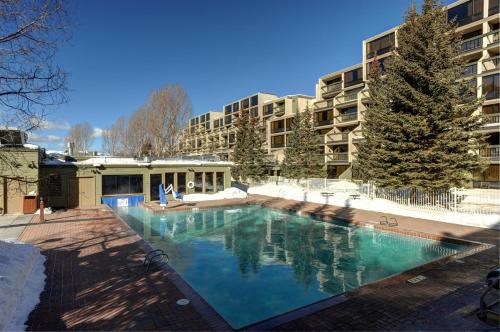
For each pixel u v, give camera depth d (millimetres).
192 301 6684
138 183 25078
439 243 12867
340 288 9008
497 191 22688
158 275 8305
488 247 11094
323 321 5828
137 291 7223
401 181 18219
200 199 26406
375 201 20406
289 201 25578
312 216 19281
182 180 27547
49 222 15922
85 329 5531
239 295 8539
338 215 18266
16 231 13719
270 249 12930
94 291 7234
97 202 23312
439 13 17750
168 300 6738
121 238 12539
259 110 65938
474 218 14891
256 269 10617
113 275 8305
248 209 22797
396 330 5453
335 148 43531
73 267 8938
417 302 6574
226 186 29656
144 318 5934
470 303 6488
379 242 13766
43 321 5820
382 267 10766
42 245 11398
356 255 12055
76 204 22641
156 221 18719
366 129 28578
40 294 7047
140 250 10805
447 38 17719
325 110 45594
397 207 18578
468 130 17578
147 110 46562
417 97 17141
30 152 17953
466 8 30656
